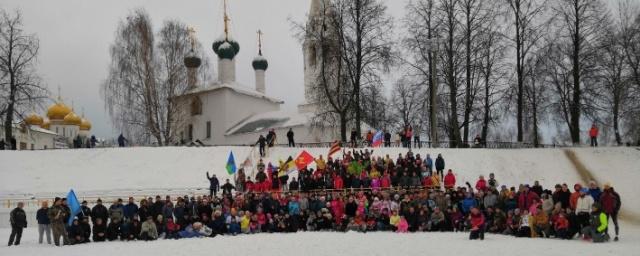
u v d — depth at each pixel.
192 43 54.69
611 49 46.03
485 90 47.78
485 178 35.94
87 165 40.47
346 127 50.97
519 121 46.41
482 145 45.84
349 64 46.12
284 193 28.94
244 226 24.97
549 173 37.16
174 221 24.66
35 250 20.48
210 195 31.47
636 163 37.69
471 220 21.34
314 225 25.88
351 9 46.38
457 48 46.56
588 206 20.92
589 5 45.34
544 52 45.78
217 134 64.94
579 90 46.31
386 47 46.19
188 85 52.66
